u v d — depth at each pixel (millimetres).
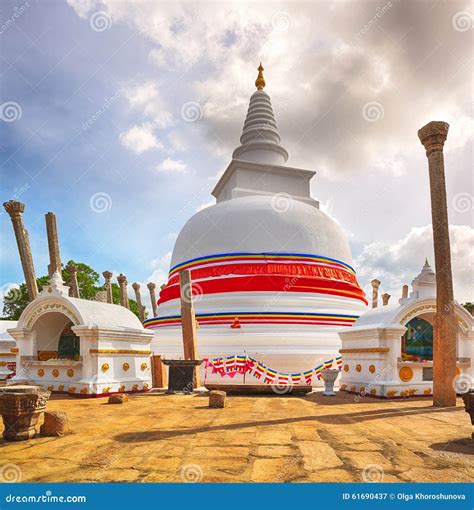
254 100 31625
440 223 12094
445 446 6418
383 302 29484
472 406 7309
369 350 13992
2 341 21500
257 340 18891
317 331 19938
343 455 5844
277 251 22391
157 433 7332
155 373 17000
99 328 13914
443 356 11430
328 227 24297
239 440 6750
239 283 21219
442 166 12328
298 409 10500
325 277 22219
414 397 13320
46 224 18469
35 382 15242
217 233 23250
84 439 6844
